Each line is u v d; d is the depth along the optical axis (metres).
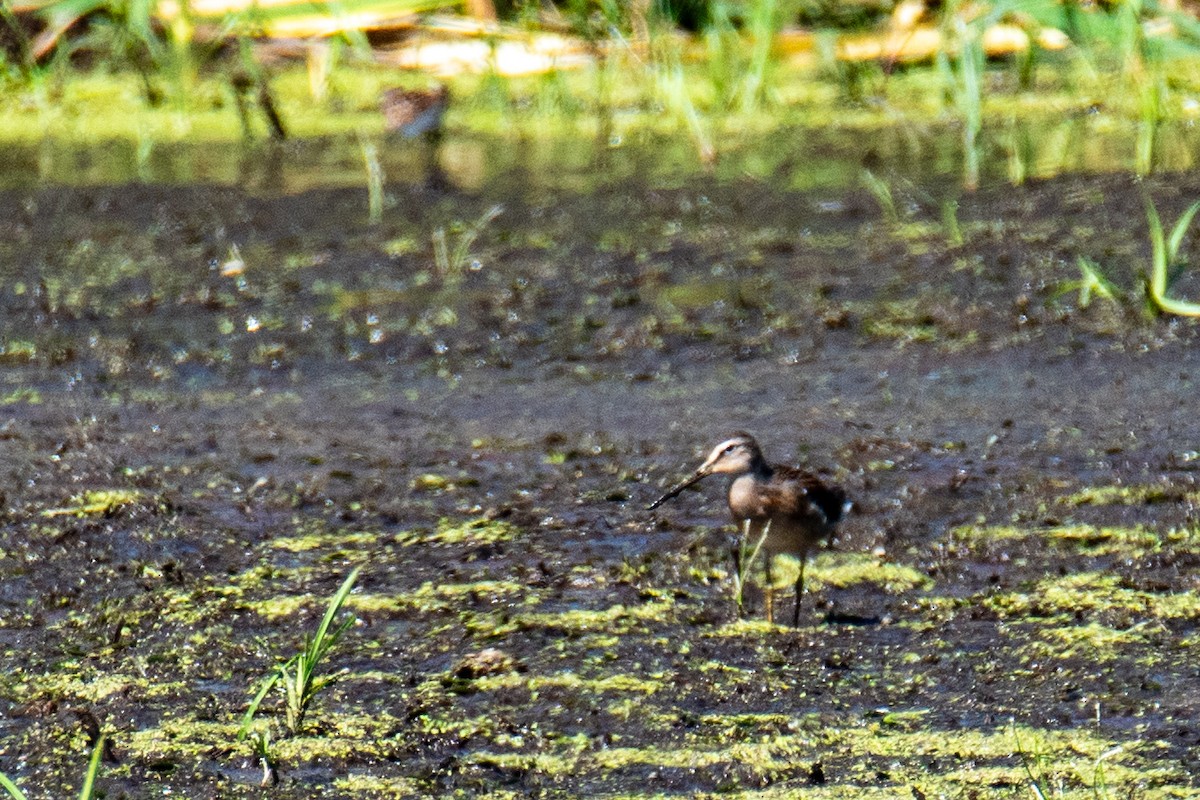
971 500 11.02
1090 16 19.41
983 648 8.98
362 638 9.18
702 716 8.30
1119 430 12.13
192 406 12.91
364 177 19.38
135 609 9.52
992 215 17.27
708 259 16.20
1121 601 9.48
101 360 13.88
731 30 22.45
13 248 16.78
